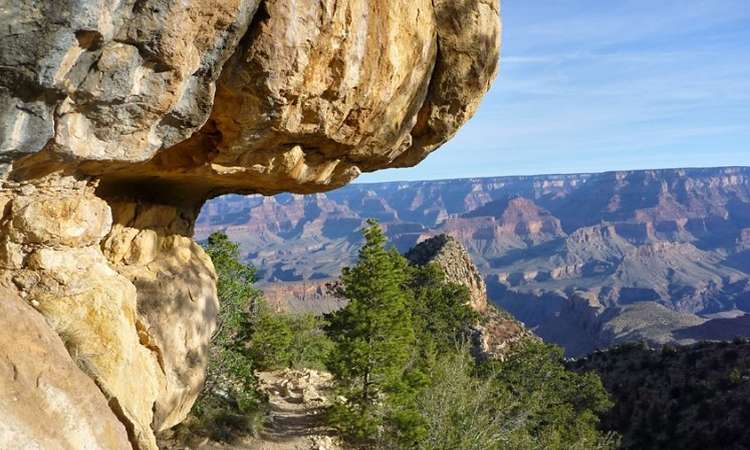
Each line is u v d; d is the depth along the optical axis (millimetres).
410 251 74625
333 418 21781
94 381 7387
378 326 22609
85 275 8109
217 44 6766
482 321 60688
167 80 6492
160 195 11375
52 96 5766
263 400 23469
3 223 7199
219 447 18094
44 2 5078
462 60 11047
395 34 9031
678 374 51344
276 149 9102
